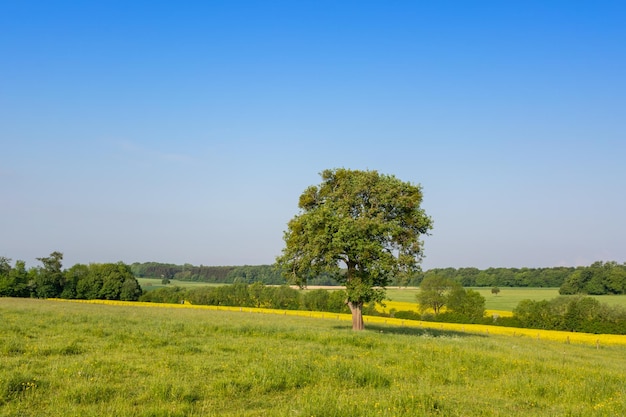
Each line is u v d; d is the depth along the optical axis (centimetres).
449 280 7756
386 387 1462
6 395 1117
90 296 10288
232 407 1154
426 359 1945
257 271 16488
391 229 3381
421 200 3578
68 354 1722
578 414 1184
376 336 2759
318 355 1888
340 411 1073
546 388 1507
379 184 3506
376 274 3322
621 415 1187
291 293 8812
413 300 10706
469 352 2122
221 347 2028
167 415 1026
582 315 6212
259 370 1486
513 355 2219
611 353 3731
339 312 8081
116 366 1480
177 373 1438
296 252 3619
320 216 3353
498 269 15425
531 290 13750
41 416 999
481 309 7356
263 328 2886
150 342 2059
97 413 1010
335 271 3431
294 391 1343
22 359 1533
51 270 10294
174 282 17175
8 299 7769
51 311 3919
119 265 10800
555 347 3775
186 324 2964
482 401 1328
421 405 1162
